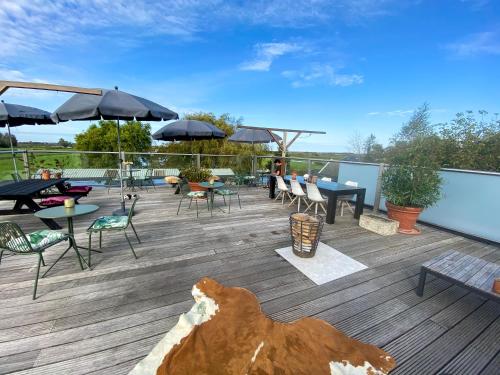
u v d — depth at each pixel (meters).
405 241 3.45
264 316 1.60
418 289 2.16
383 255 2.96
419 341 1.66
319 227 2.70
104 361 1.41
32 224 3.70
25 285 2.13
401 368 1.44
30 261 2.56
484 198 3.55
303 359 1.32
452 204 3.90
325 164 6.22
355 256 2.90
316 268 2.56
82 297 1.99
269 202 5.66
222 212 4.66
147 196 5.91
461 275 1.97
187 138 6.59
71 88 3.06
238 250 2.96
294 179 4.96
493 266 2.12
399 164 3.83
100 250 2.86
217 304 1.66
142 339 1.58
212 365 1.25
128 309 1.86
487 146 4.98
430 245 3.34
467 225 3.74
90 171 6.62
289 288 2.21
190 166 7.34
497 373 1.44
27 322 1.69
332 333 1.50
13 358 1.42
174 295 2.05
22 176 5.73
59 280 2.23
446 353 1.56
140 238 3.27
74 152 6.34
